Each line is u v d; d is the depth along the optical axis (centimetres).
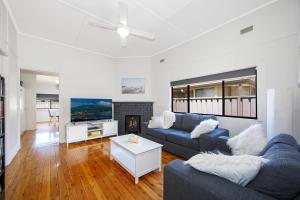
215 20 287
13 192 175
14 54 300
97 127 423
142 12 259
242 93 289
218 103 326
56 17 274
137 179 197
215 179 96
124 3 230
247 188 87
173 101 432
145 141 255
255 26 253
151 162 219
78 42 387
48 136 460
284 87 223
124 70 498
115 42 388
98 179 205
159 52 461
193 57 362
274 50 233
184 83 386
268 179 83
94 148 342
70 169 235
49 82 866
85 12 259
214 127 259
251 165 89
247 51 264
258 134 172
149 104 479
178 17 275
